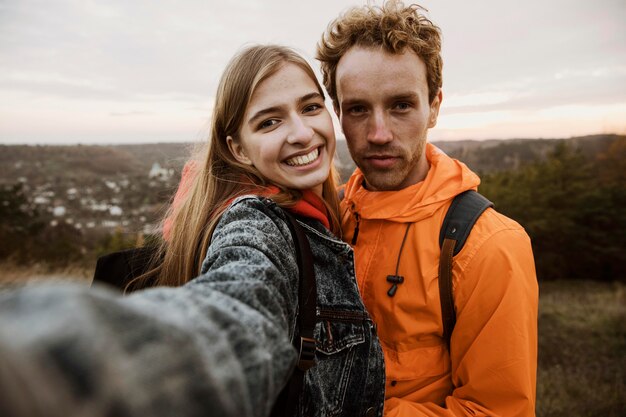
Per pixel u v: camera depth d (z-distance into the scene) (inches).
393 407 52.6
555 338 391.5
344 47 56.8
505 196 1021.8
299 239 40.8
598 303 578.9
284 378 21.6
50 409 9.9
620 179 1152.8
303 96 49.5
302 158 49.9
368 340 46.4
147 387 13.0
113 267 59.6
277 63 48.9
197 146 62.3
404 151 56.6
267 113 49.0
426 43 55.6
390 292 55.6
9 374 9.4
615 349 347.9
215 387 15.6
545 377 293.7
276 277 28.6
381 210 58.6
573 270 996.6
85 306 12.5
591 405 241.0
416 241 55.3
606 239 944.3
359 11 56.7
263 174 50.8
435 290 53.5
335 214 64.1
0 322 11.0
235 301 22.0
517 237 52.5
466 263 51.9
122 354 12.7
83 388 10.9
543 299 655.8
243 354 19.1
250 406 18.1
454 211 55.3
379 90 54.5
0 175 3046.3
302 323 38.3
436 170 58.1
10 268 472.4
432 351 55.2
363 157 58.4
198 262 48.6
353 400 44.8
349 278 47.9
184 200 55.3
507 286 49.6
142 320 14.3
